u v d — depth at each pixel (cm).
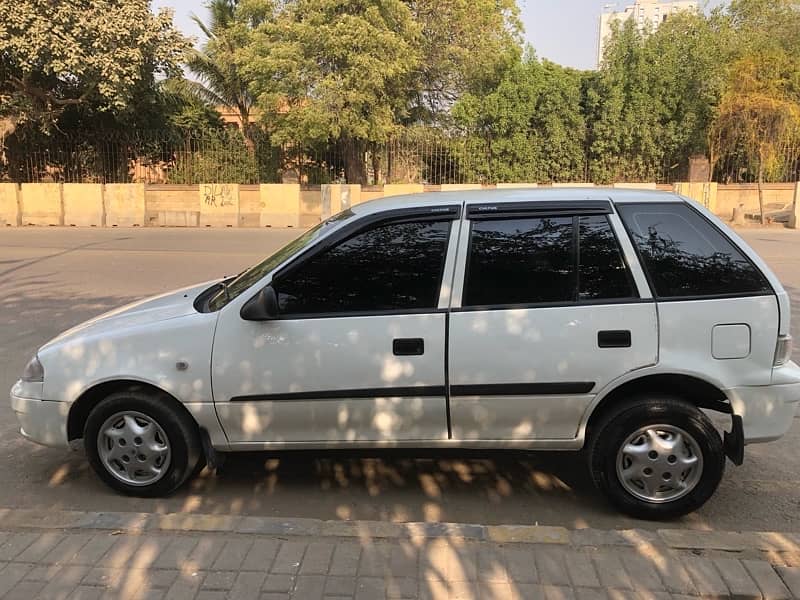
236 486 402
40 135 2317
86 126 2378
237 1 2545
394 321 352
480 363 349
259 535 319
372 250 360
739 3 2648
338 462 436
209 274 1130
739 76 2003
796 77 2047
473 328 349
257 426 364
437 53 2194
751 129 1955
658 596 273
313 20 1884
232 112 2853
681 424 347
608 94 2219
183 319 368
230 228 2027
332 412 358
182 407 370
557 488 402
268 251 1427
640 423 349
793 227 1955
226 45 2528
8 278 1094
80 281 1066
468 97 2227
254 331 357
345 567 291
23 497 389
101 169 2364
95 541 313
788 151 2148
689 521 364
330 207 2073
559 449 362
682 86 2167
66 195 2112
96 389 377
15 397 386
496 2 2297
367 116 1989
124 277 1102
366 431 361
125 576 285
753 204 2139
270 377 357
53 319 809
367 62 1852
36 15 1770
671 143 2203
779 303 351
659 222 359
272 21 2031
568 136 2244
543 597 271
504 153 2253
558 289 353
